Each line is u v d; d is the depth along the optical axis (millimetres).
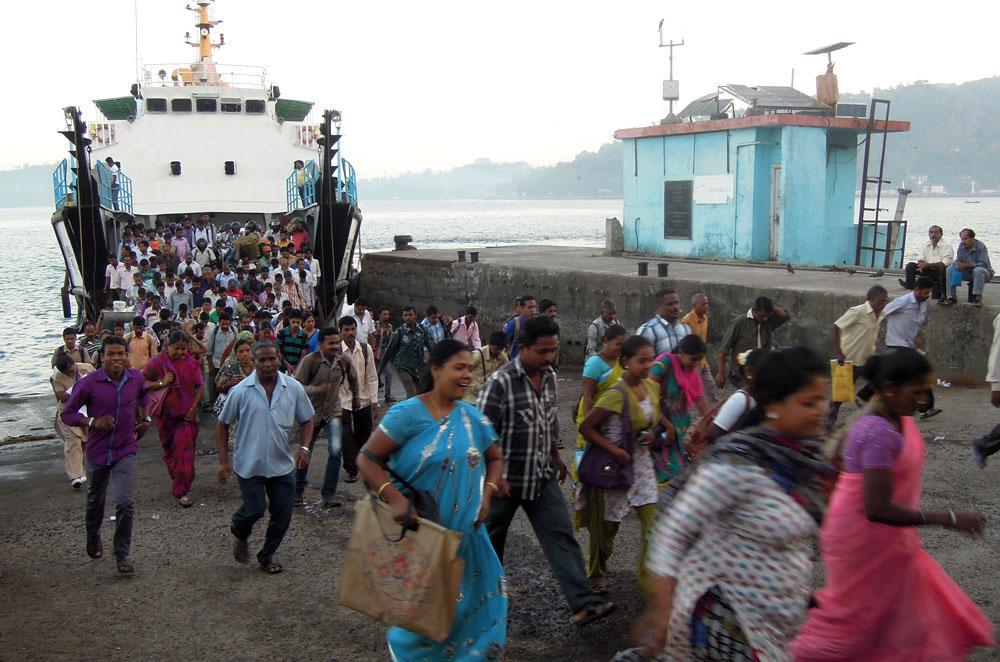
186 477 8828
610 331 6418
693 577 3275
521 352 5617
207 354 14766
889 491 4004
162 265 20984
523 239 79688
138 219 26172
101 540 7738
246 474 6809
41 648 5754
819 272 18219
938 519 3957
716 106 22188
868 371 4195
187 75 26828
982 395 11977
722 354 9641
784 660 3211
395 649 4750
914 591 4242
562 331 19719
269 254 21922
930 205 169875
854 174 21844
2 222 181125
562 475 6188
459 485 4676
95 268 20922
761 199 20406
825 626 4332
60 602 6531
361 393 9227
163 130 25719
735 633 3229
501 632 4738
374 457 4582
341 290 23016
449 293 23203
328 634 5855
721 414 5617
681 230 22375
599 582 6152
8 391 20500
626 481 5816
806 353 3311
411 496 4629
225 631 5941
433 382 4734
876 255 21484
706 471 3258
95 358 14711
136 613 6281
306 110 27984
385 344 15398
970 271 13062
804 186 20109
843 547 4230
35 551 7699
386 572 4434
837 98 21500
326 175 22438
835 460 4418
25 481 10367
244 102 26109
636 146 23281
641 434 5895
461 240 79438
